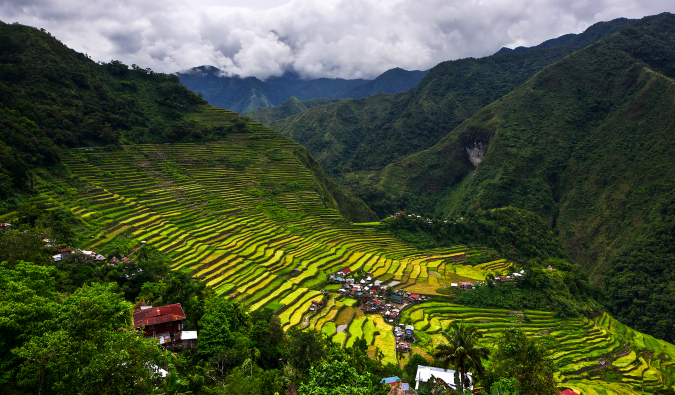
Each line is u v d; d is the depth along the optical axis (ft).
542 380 73.36
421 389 82.48
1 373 58.59
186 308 122.93
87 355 58.85
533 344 76.89
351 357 118.52
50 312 68.18
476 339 83.51
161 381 72.02
